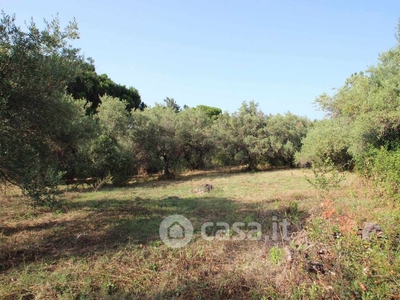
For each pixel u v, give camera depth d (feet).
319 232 10.18
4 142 14.93
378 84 30.50
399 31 29.58
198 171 63.93
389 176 22.04
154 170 57.26
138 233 17.47
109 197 30.40
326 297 8.50
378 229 12.45
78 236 16.67
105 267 12.65
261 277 11.09
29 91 15.35
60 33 17.40
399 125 26.35
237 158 62.08
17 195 27.91
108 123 47.26
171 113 56.34
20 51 14.70
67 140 23.45
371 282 8.14
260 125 64.64
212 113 120.67
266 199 26.89
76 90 56.13
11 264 13.26
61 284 11.10
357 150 30.35
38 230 18.70
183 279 11.50
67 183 39.34
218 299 10.18
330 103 37.78
